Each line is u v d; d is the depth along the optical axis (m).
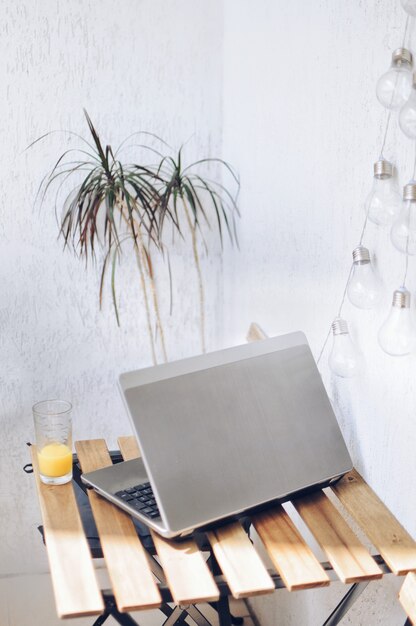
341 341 1.56
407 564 1.25
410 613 1.22
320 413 1.53
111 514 1.43
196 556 1.28
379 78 1.38
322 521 1.39
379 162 1.38
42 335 2.46
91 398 2.56
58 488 1.56
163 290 2.56
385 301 1.47
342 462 1.51
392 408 1.46
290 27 1.89
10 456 2.52
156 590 1.19
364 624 1.63
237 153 2.39
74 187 2.39
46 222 2.39
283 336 1.57
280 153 2.01
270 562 2.33
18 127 2.32
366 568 1.24
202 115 2.48
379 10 1.45
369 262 1.47
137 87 2.40
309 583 1.20
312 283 1.84
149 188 2.44
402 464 1.43
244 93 2.28
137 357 2.57
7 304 2.42
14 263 2.39
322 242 1.77
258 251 2.25
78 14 2.30
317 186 1.78
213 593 1.18
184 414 1.37
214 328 2.66
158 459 1.31
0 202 2.34
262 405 1.46
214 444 1.37
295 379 1.53
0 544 2.57
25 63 2.29
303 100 1.84
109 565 1.26
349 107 1.59
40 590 2.52
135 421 1.32
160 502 1.28
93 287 2.47
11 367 2.46
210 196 2.54
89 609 1.14
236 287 2.50
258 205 2.22
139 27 2.37
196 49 2.43
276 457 1.43
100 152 2.25
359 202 1.57
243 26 2.25
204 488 1.33
